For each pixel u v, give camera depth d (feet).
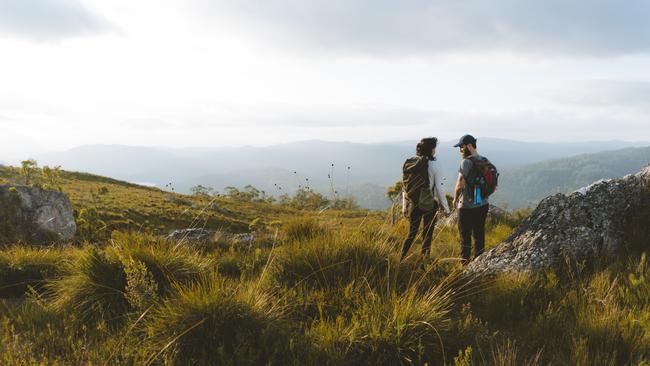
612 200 20.15
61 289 16.69
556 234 18.97
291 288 15.60
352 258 17.79
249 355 11.23
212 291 12.91
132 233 20.75
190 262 18.38
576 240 18.42
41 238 48.11
